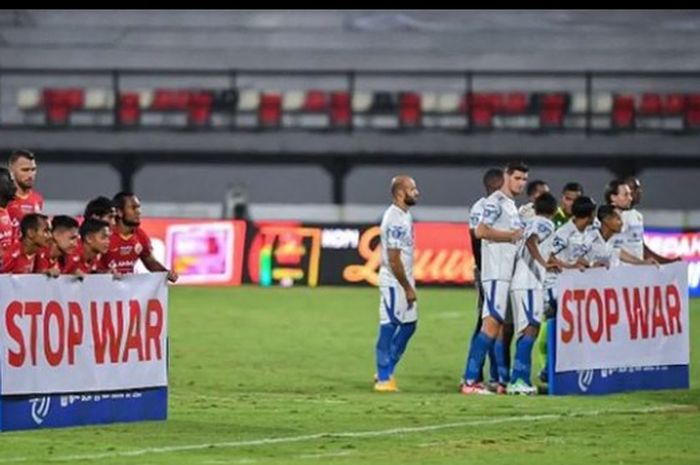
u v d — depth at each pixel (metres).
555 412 36.75
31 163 38.88
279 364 49.69
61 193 110.50
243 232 80.75
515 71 102.88
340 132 102.00
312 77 112.25
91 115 105.69
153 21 117.31
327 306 70.19
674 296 42.59
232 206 91.00
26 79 111.50
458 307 69.75
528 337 40.84
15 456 28.73
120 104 104.38
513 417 35.72
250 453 29.70
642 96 103.38
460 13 117.06
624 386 41.44
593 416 36.00
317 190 110.25
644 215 86.25
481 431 33.25
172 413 35.72
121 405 33.38
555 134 100.62
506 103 103.38
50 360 31.86
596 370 40.88
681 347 42.72
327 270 80.19
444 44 115.38
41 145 101.94
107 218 36.44
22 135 101.75
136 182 110.44
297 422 34.56
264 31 116.88
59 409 32.19
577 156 100.19
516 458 29.52
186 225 80.62
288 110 105.62
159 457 28.91
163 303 33.97
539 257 40.66
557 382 40.34
